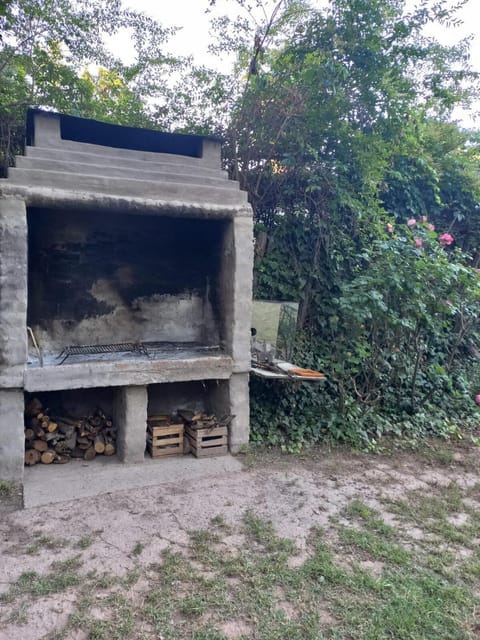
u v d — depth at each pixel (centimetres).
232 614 211
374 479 379
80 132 403
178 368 391
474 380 603
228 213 407
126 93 603
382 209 546
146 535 277
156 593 222
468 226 691
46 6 503
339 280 545
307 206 536
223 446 419
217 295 450
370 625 207
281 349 500
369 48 460
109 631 197
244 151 516
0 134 507
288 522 300
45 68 539
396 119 489
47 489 335
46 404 418
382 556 265
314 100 486
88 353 407
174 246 464
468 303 538
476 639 203
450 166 651
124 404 384
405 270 459
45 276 411
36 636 193
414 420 502
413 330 474
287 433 457
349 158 527
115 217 436
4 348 329
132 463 389
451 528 302
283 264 530
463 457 439
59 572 237
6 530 278
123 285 445
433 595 233
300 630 203
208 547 266
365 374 516
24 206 330
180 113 554
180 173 405
